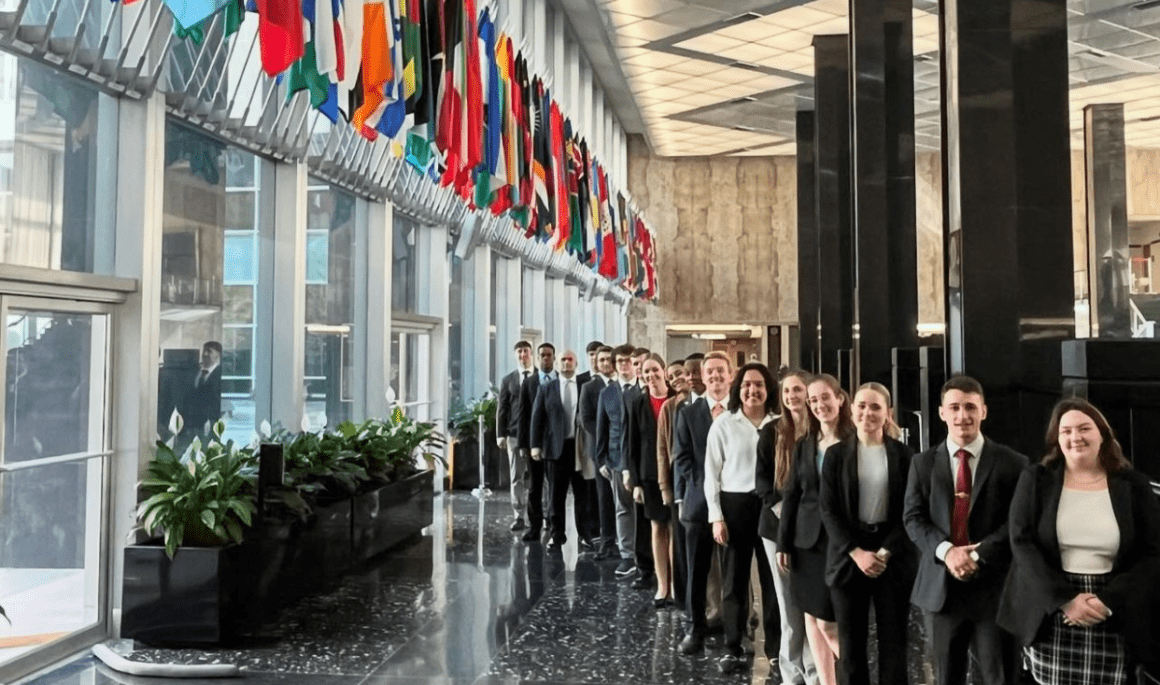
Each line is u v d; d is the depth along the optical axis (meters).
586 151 12.97
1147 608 3.15
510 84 8.81
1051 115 5.88
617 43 17.77
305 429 7.82
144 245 6.15
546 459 8.93
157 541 5.90
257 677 5.09
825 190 14.08
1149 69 18.67
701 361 6.07
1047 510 3.33
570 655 5.49
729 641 5.21
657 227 27.45
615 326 26.31
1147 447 4.38
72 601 5.76
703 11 15.78
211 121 7.00
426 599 6.86
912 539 3.80
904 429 7.91
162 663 5.32
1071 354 4.63
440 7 6.89
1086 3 14.72
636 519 7.30
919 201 26.06
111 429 6.07
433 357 12.69
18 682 5.04
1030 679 3.60
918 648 5.64
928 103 21.14
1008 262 5.82
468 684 4.97
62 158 5.72
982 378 5.81
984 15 5.93
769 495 4.84
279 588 6.35
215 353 7.50
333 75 5.20
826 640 4.47
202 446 7.16
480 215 10.12
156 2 6.00
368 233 10.64
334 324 9.93
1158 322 18.78
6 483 5.22
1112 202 21.47
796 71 19.12
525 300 18.34
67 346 5.73
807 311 19.23
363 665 5.30
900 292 9.91
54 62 5.35
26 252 5.44
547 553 8.59
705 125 23.72
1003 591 3.48
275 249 8.43
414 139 7.04
